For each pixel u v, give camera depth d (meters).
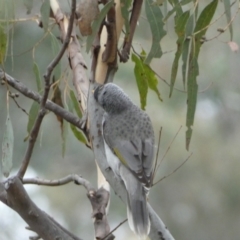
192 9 8.44
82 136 8.91
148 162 7.89
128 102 8.35
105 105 8.11
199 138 20.03
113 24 7.70
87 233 20.78
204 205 20.17
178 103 18.45
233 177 20.02
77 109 8.86
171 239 7.30
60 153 18.95
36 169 18.75
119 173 7.75
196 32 7.97
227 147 20.22
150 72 8.86
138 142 7.99
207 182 20.11
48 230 6.49
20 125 17.83
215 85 19.20
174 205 20.19
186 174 19.95
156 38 7.91
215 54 19.16
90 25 7.55
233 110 20.17
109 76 8.13
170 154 18.95
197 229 20.20
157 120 18.39
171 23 17.84
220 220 20.22
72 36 8.55
